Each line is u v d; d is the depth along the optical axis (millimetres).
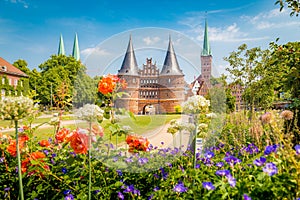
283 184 1380
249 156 2322
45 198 2025
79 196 1775
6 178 2117
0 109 1432
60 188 2023
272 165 1405
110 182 2092
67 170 2115
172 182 1850
